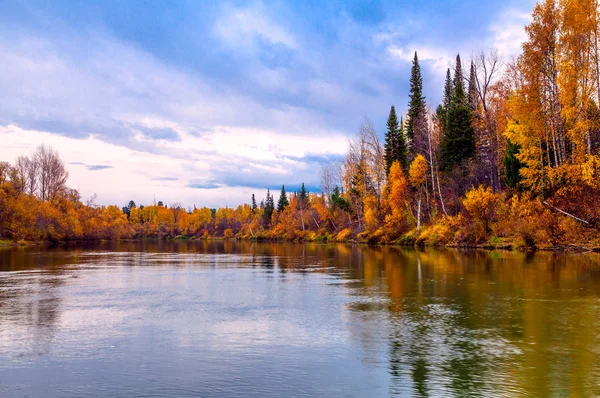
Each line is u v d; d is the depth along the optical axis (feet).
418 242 197.88
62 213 321.11
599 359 35.42
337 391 29.30
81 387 30.37
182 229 602.44
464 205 168.76
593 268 92.12
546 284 72.95
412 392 29.04
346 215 329.11
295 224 388.78
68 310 56.75
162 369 33.86
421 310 54.90
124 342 41.42
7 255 168.35
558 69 123.95
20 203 274.77
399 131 252.62
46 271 106.42
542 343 39.86
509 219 150.51
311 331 45.01
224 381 31.27
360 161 278.26
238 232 535.19
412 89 267.18
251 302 61.87
